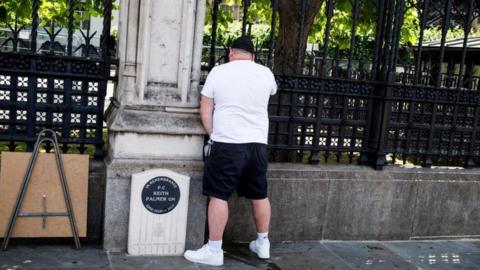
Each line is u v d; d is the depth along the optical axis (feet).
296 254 15.44
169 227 14.21
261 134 13.96
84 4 23.58
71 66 14.02
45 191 13.69
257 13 28.12
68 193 13.76
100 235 14.70
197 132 14.23
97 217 14.58
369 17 24.44
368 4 23.58
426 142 17.80
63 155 13.76
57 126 14.37
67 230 13.89
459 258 16.44
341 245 16.52
